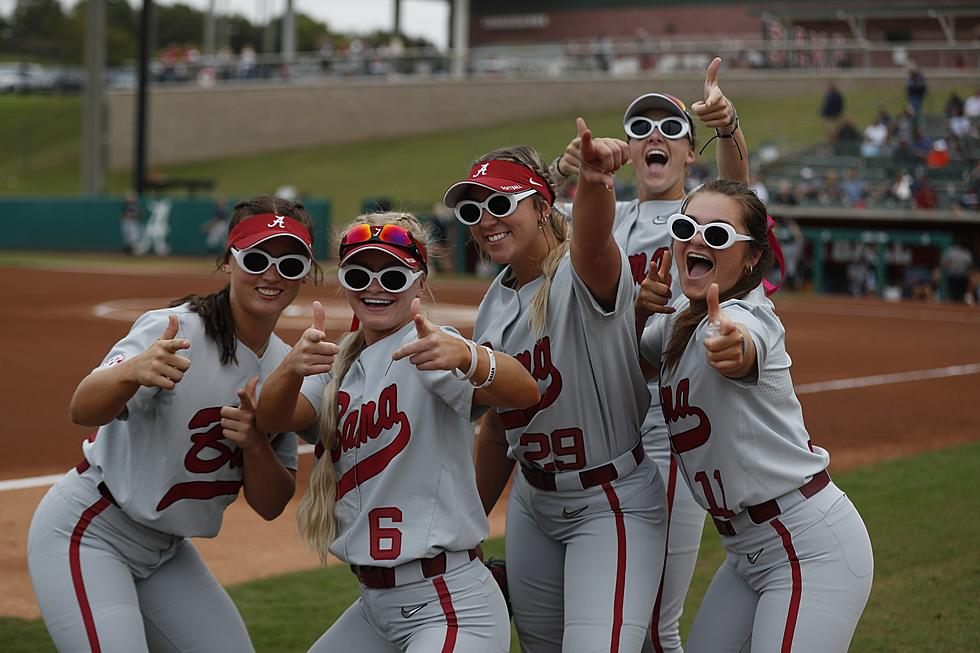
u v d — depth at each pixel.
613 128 44.03
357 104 51.12
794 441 3.67
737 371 3.48
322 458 3.81
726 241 3.64
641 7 54.66
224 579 6.17
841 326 20.30
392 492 3.63
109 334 16.58
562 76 48.22
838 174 31.12
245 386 3.87
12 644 5.05
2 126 57.53
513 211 3.83
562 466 4.00
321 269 3.92
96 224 40.00
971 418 11.23
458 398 3.56
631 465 4.02
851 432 10.45
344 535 3.72
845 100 40.00
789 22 43.72
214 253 37.47
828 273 28.94
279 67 52.53
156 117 52.34
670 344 3.77
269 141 51.97
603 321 3.81
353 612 3.91
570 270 3.87
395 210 4.22
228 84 52.12
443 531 3.61
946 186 28.84
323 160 49.06
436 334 3.42
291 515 7.48
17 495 7.61
